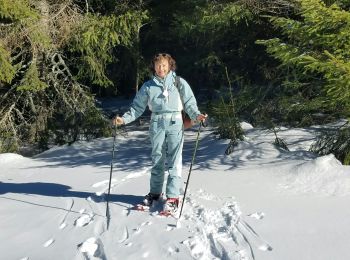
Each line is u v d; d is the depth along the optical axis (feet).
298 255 12.76
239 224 14.83
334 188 17.95
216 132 31.35
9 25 34.17
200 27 36.60
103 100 61.36
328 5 24.11
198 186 19.12
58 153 31.99
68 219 16.47
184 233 14.47
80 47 37.32
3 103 38.01
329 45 20.71
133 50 44.70
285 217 15.35
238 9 32.86
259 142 25.95
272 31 35.47
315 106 26.55
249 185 18.98
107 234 14.76
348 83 18.29
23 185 21.47
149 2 43.27
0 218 17.03
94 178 21.88
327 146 23.73
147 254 13.29
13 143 36.09
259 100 32.63
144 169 23.26
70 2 37.42
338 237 13.75
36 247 14.49
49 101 39.40
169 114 16.25
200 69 50.34
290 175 19.47
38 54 37.37
